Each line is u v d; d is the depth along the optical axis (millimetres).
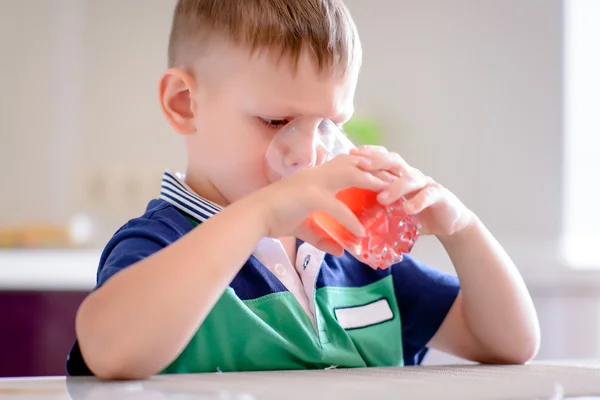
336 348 1059
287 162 996
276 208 845
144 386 658
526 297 1101
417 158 2984
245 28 1045
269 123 1062
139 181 2918
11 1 2881
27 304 2078
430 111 2988
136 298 761
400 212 882
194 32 1129
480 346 1128
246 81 1043
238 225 821
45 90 2895
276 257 1074
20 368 2068
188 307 768
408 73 2990
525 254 2891
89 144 2910
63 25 2908
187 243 803
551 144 3008
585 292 2756
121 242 950
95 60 2922
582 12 3066
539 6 3012
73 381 728
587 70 3072
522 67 3002
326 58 1021
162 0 2945
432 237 2725
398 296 1200
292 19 1025
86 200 2898
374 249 873
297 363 1020
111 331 752
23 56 2887
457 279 1223
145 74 2938
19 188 2871
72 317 2102
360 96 2975
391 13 2998
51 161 2889
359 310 1128
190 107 1140
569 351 2717
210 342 977
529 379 732
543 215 3000
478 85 2996
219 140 1088
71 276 2107
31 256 2375
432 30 2996
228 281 806
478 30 3000
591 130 3072
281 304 1033
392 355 1137
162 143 2938
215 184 1112
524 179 2998
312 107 1021
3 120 2869
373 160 879
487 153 2990
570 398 581
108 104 2924
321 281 1104
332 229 892
